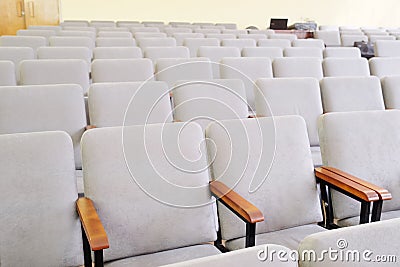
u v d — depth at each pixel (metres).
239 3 8.06
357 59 3.40
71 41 4.06
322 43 4.79
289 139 1.63
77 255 1.33
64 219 1.32
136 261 1.33
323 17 8.60
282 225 1.56
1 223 1.24
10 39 3.87
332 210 1.67
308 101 2.51
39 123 2.01
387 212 1.72
